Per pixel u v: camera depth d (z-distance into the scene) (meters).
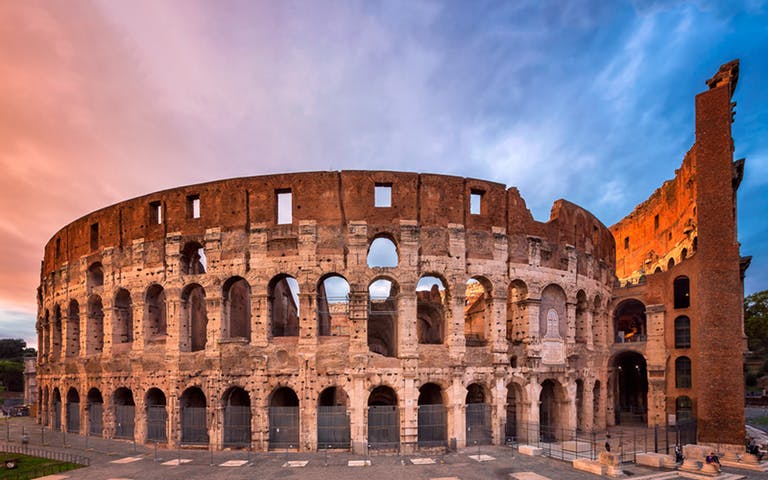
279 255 51.53
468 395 60.50
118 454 49.03
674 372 64.00
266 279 51.31
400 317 50.59
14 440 58.69
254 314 51.19
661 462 43.59
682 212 73.62
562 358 58.19
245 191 53.25
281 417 49.66
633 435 58.78
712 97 55.47
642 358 82.38
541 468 42.28
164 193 56.56
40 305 85.25
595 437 57.03
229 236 52.81
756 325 110.69
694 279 62.06
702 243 54.72
